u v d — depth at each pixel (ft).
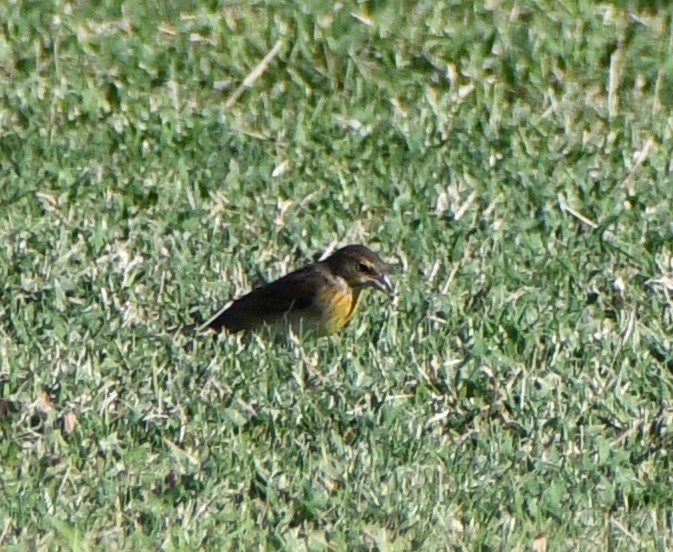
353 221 50.85
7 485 34.14
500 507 34.35
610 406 38.99
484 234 49.70
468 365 40.52
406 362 40.88
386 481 34.86
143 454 35.94
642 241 49.98
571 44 65.77
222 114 59.77
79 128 58.23
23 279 44.83
